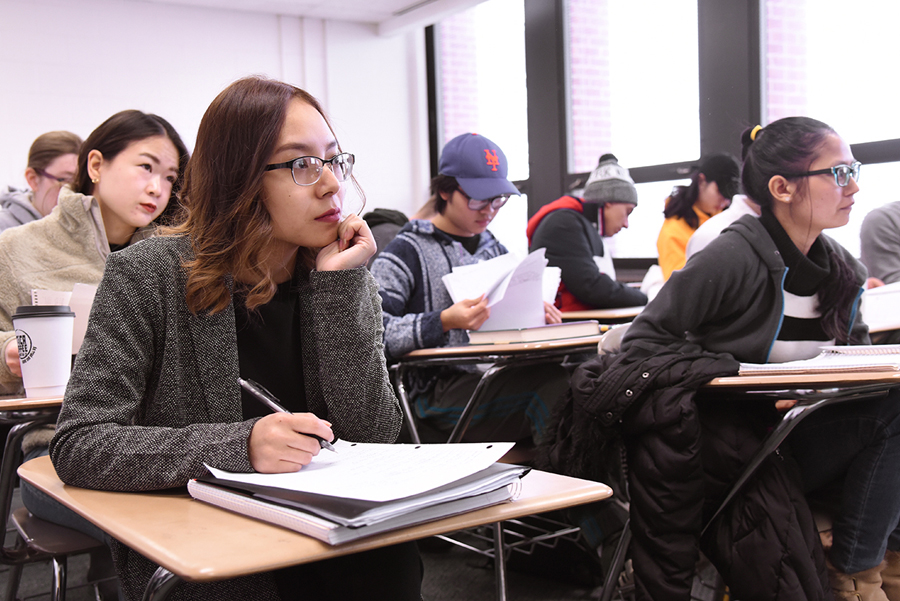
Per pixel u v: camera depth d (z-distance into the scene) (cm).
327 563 91
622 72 491
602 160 396
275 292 107
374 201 643
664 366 147
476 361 201
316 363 107
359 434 104
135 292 95
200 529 68
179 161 190
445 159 248
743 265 161
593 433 155
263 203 100
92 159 185
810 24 387
